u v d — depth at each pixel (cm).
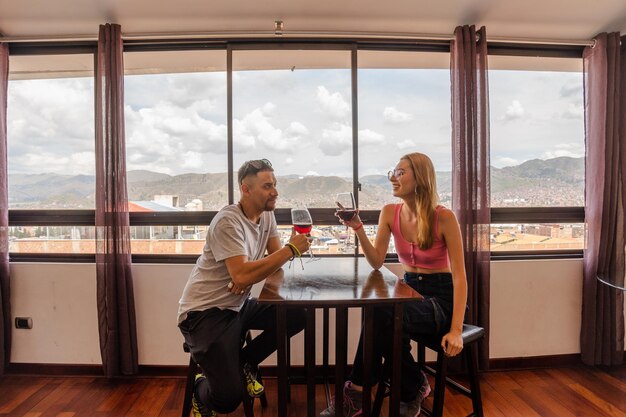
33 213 249
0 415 195
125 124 242
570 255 256
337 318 138
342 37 240
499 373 242
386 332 149
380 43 246
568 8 214
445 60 254
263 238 176
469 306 228
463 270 155
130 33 232
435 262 168
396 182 168
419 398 165
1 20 220
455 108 232
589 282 242
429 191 163
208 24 227
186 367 239
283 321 133
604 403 204
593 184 239
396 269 243
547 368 249
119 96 225
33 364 243
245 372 171
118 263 227
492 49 250
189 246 248
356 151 245
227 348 154
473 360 164
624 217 238
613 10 215
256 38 240
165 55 248
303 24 229
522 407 200
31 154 250
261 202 159
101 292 228
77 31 234
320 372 237
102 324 230
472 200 230
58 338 242
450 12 218
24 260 248
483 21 227
